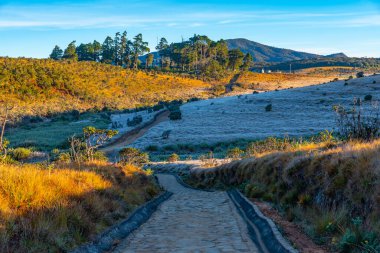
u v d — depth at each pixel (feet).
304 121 249.75
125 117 348.59
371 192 24.89
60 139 231.91
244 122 265.54
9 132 264.31
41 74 432.66
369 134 47.83
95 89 482.69
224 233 31.65
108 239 28.12
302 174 38.96
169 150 208.64
